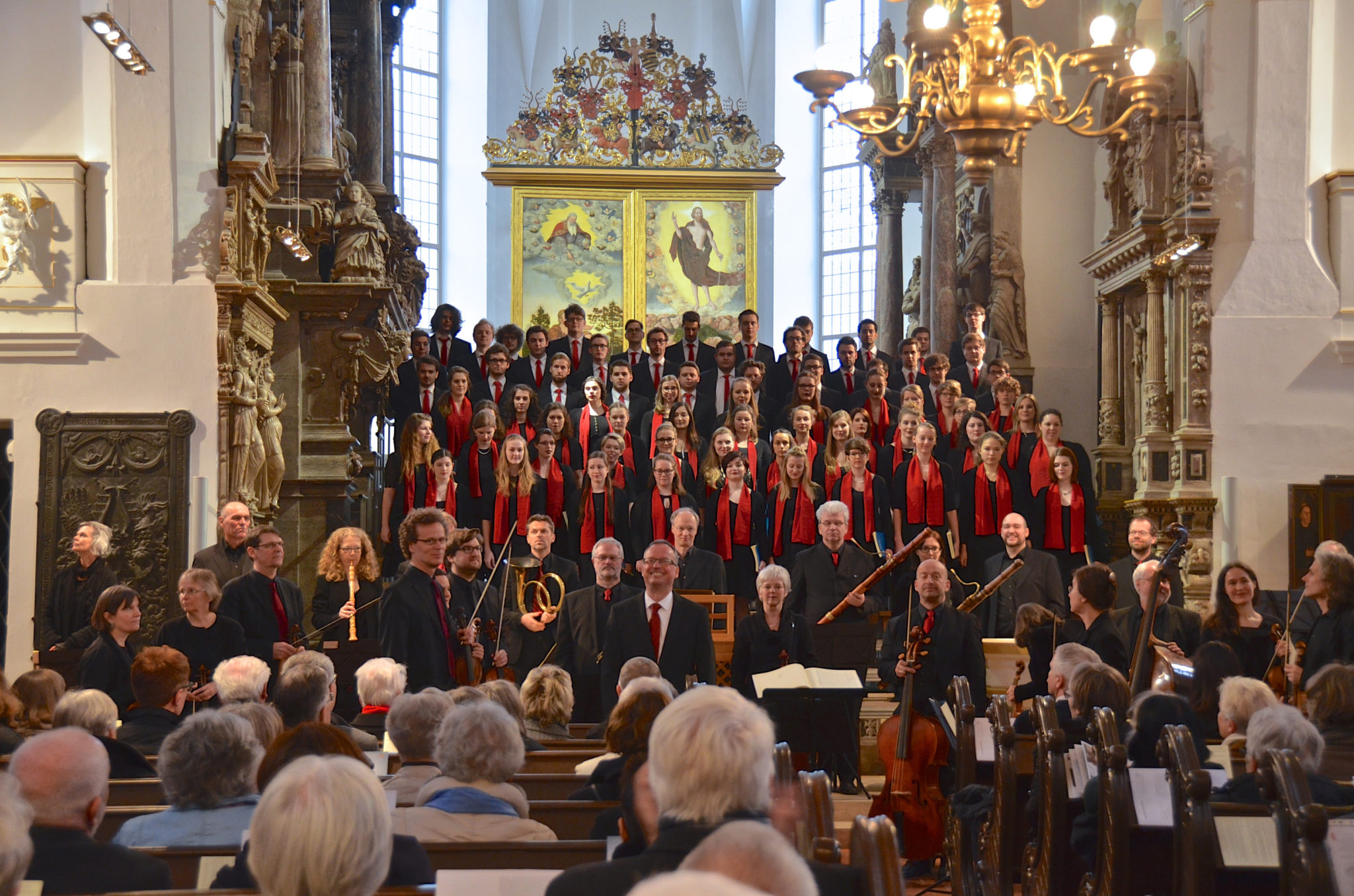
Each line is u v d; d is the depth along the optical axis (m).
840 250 24.61
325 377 13.05
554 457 11.44
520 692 6.29
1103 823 4.39
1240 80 12.27
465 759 3.95
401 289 18.22
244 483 11.45
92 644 8.43
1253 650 8.18
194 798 3.77
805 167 25.08
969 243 16.34
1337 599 7.61
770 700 6.89
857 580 9.90
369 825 2.29
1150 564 8.33
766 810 2.48
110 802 4.80
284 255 13.01
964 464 11.89
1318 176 12.20
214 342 11.37
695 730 2.44
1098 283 14.69
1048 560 9.82
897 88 19.53
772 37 25.45
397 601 7.12
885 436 13.05
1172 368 12.60
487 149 21.09
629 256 21.11
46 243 11.29
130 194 11.43
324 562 8.57
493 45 25.12
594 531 11.16
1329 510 11.93
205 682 7.60
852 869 2.52
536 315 20.97
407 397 13.12
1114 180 13.83
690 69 21.44
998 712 5.46
